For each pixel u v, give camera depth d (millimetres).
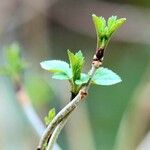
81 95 372
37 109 1261
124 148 1303
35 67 1426
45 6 1746
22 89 748
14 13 1701
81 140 1310
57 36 1961
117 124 1762
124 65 1971
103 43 379
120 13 1927
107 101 1833
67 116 372
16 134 1364
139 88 1501
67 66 394
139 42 1939
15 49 778
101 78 387
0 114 1388
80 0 1940
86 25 1958
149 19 1925
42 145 376
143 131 1342
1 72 768
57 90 1306
